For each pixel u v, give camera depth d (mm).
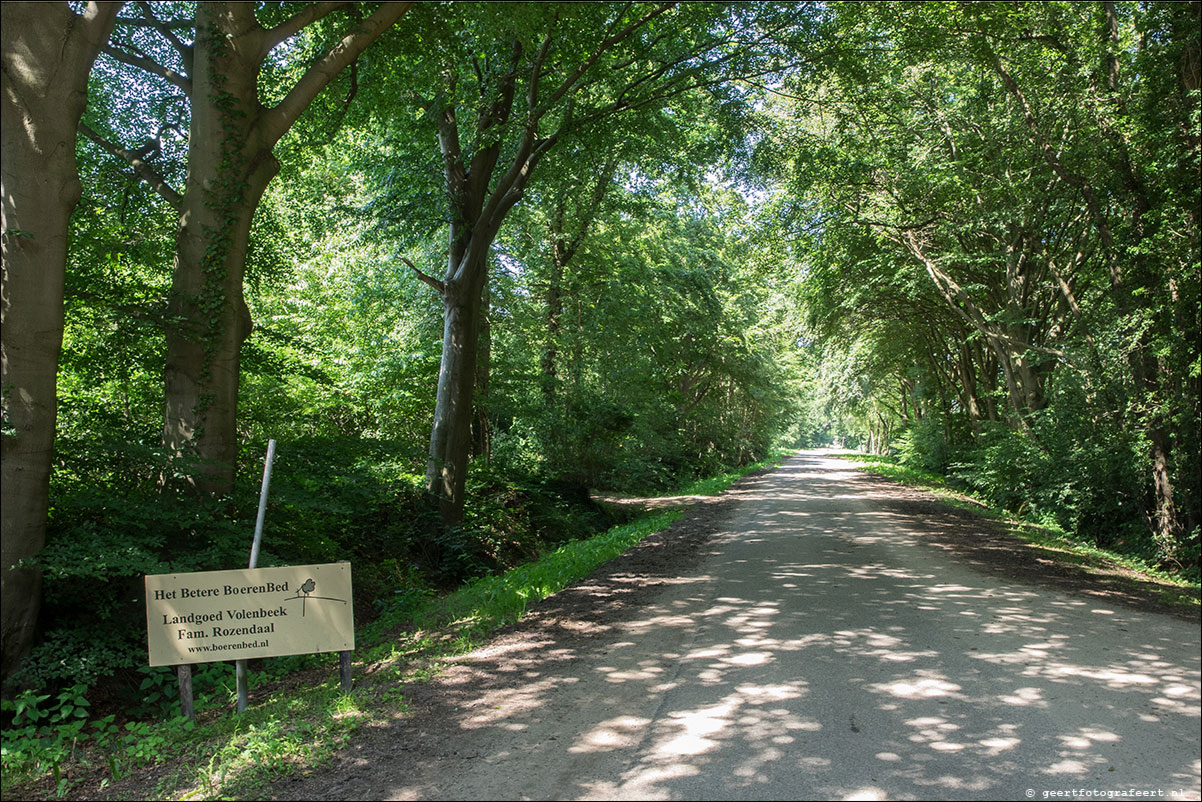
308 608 5355
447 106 13883
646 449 29656
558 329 24062
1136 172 14555
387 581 12109
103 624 6719
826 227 23734
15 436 6102
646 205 20875
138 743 4852
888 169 21125
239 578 5277
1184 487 14203
